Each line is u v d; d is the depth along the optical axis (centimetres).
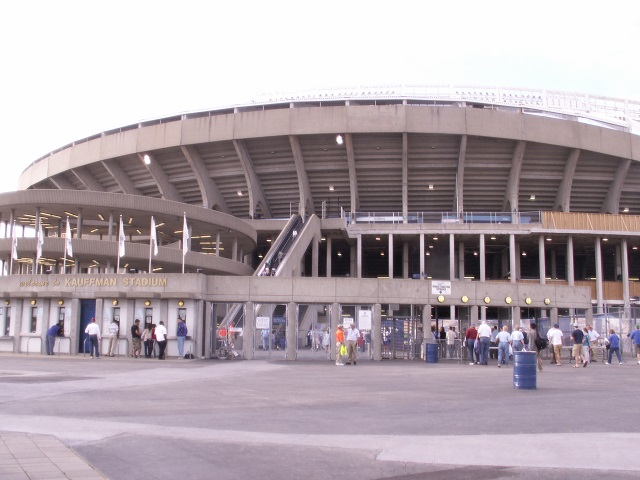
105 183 6950
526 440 953
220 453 869
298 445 921
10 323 3328
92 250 4228
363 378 2044
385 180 6109
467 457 843
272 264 4678
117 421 1123
